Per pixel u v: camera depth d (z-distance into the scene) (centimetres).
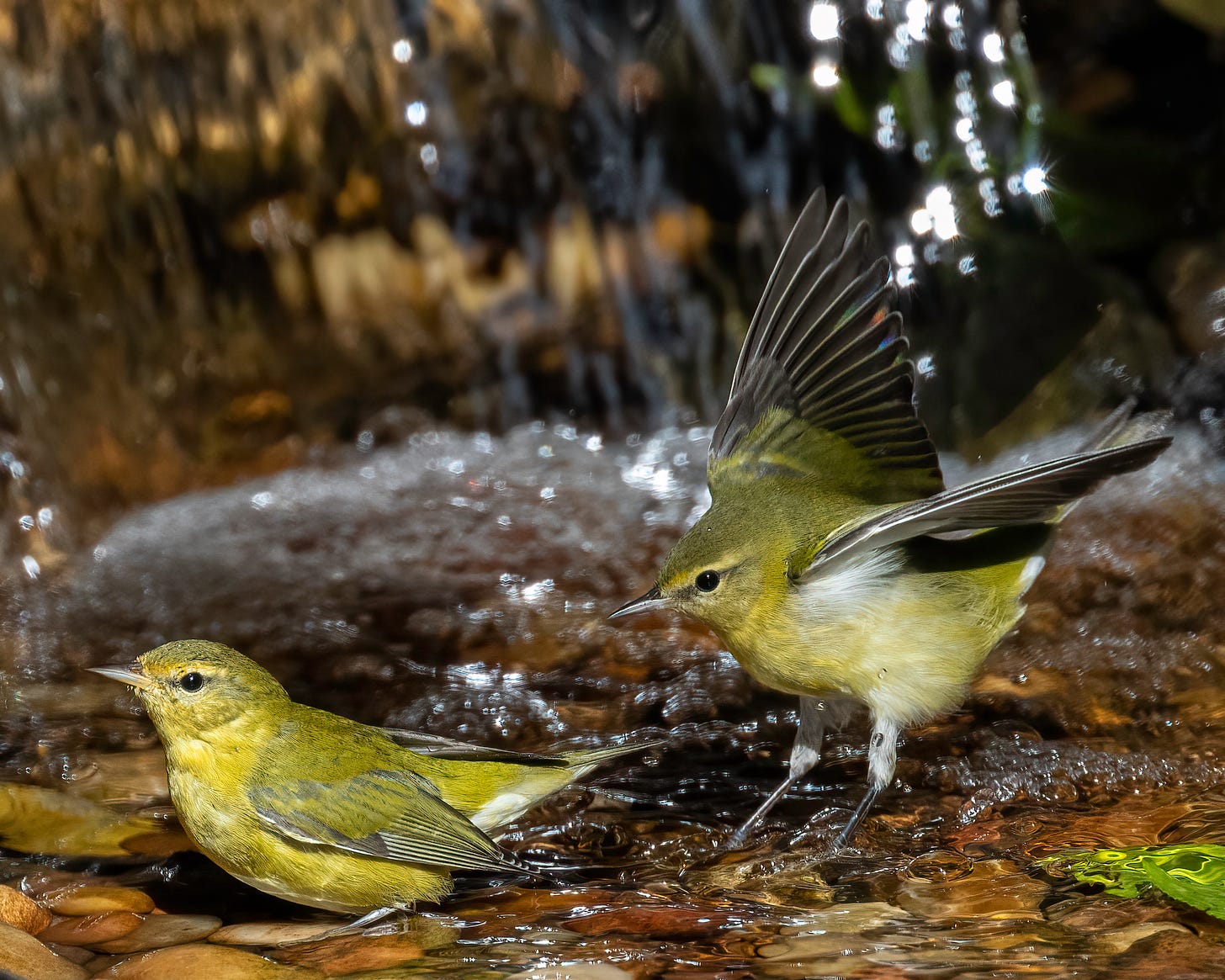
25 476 1334
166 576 1209
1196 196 1334
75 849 695
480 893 642
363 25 1421
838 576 674
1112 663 898
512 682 941
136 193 1425
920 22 1354
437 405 1545
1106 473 586
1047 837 672
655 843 698
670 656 975
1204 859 617
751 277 1484
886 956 549
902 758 775
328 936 599
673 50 1437
